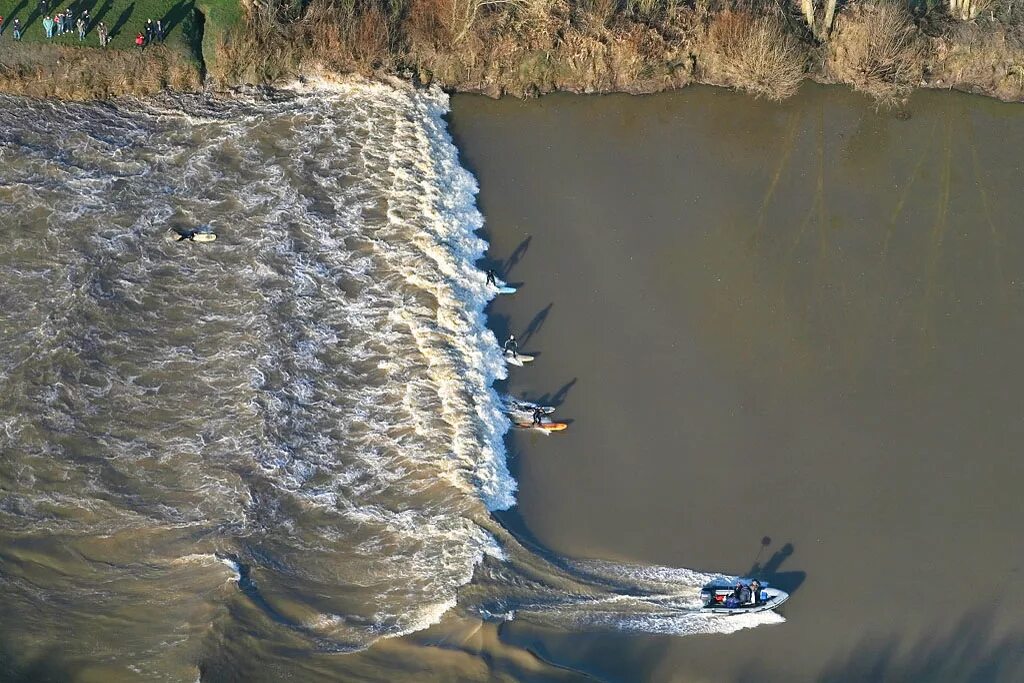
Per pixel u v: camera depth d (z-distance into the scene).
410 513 63.25
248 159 79.69
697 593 61.69
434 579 60.38
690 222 79.00
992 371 72.31
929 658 60.19
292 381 68.31
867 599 62.16
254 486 63.44
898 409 70.12
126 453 64.25
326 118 82.62
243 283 72.75
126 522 61.22
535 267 75.69
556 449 67.25
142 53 82.31
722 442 68.12
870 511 65.62
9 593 58.00
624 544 63.50
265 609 58.03
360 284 73.56
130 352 68.69
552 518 64.25
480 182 80.38
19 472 62.75
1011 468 68.00
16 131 78.56
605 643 59.25
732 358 72.06
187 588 58.59
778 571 62.94
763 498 65.88
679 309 74.25
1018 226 79.88
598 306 74.06
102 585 58.72
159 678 55.06
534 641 58.66
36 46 81.25
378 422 67.19
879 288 75.94
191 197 77.00
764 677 58.84
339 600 59.19
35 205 74.88
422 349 70.44
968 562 63.94
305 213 76.88
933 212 80.38
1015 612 62.22
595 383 70.38
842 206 80.50
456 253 75.38
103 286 71.38
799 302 75.00
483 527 62.88
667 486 66.06
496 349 71.31
